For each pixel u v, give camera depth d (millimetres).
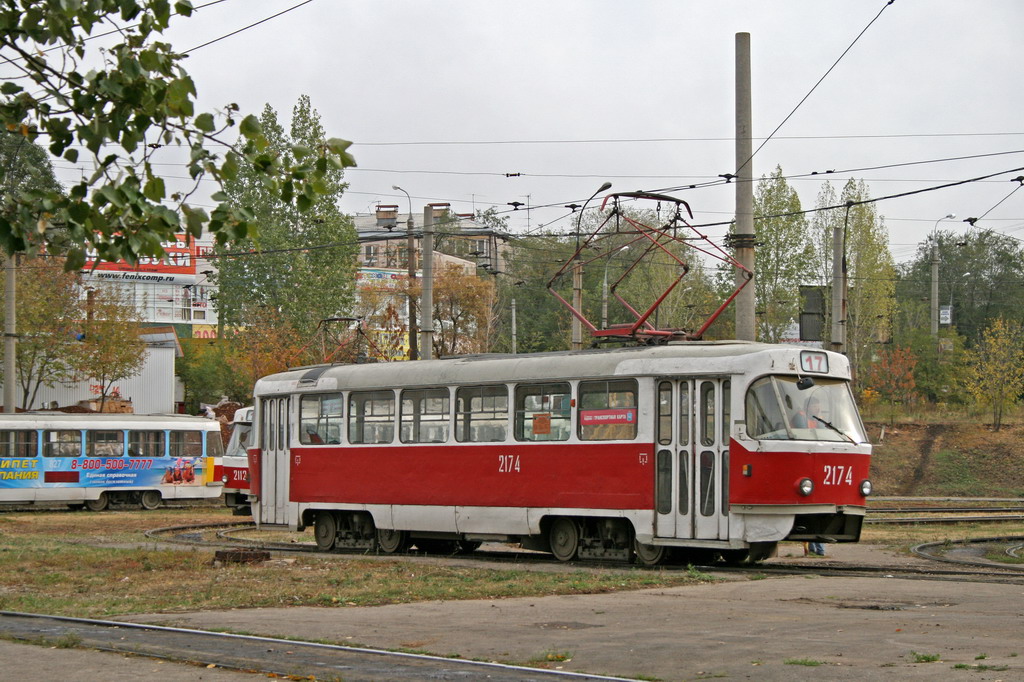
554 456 20172
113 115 7621
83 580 16969
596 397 19734
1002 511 33938
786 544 23547
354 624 12234
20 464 36656
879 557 20641
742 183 22859
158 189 7715
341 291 57219
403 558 21391
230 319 62094
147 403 57812
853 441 18578
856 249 64750
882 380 58469
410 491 22266
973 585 14953
